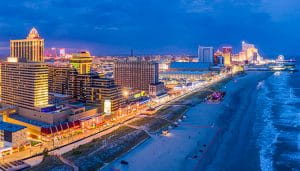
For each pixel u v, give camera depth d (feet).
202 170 545.44
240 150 651.66
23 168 526.57
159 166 557.33
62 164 539.29
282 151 648.79
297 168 562.66
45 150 611.06
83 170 519.60
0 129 637.71
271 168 562.25
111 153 602.03
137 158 594.24
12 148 611.88
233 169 554.46
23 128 642.63
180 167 555.28
